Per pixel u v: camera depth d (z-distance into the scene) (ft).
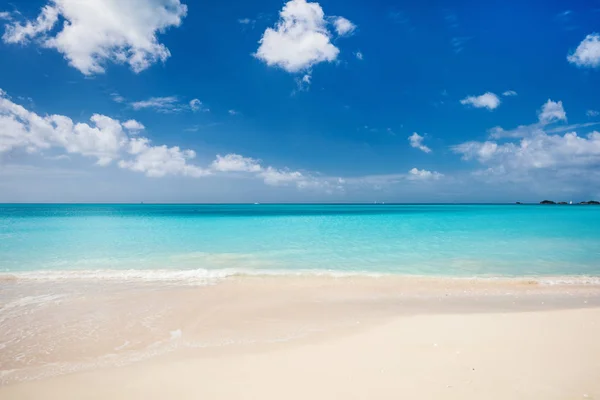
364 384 16.65
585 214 195.42
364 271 48.34
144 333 25.16
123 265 52.44
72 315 29.27
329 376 17.62
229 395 15.97
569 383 16.19
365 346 21.74
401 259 57.00
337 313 29.68
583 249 65.26
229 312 30.07
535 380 16.56
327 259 56.95
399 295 35.94
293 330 25.50
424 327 25.17
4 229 104.53
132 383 17.48
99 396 16.28
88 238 82.94
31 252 63.00
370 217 182.60
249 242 77.10
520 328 24.29
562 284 40.75
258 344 22.75
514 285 40.27
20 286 39.37
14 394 16.62
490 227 110.01
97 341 23.66
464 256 59.31
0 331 25.55
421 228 108.58
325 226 119.65
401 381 16.81
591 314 27.35
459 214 206.59
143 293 36.32
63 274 45.60
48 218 171.63
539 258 57.21
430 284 40.60
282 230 103.40
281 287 39.09
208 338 24.08
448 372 17.66
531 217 164.86
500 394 15.33
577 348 20.40
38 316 28.96
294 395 15.79
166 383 17.39
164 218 173.17
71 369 19.42
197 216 204.33
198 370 18.84
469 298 34.83
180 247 69.41
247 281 42.04
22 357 21.13
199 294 36.09
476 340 22.15
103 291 37.35
